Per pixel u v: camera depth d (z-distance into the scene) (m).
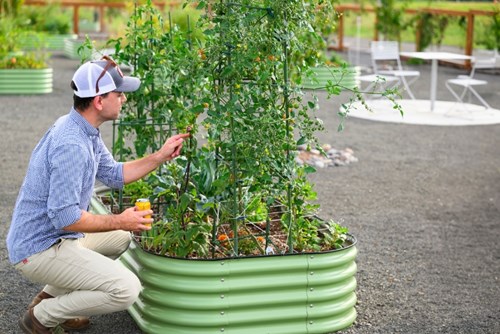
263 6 4.24
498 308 4.80
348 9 21.78
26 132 10.22
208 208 4.39
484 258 5.77
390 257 5.72
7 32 14.65
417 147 9.95
